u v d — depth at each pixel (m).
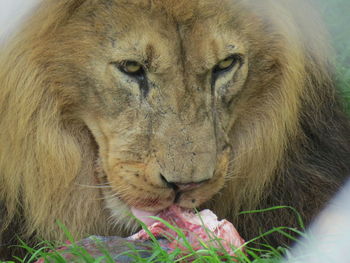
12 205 8.80
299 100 9.28
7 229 8.90
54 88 8.48
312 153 9.69
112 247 7.65
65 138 8.70
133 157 8.20
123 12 8.02
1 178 8.73
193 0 7.97
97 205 9.02
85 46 8.23
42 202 8.76
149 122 8.12
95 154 8.89
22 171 8.68
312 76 9.55
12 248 8.95
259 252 9.31
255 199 9.42
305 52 9.34
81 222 9.01
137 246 7.72
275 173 9.43
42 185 8.71
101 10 8.09
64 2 8.13
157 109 8.09
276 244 9.45
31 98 8.41
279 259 8.04
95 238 7.72
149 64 8.02
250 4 8.55
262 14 8.73
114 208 8.76
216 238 7.54
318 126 9.68
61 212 8.88
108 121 8.38
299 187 9.50
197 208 9.17
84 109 8.55
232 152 9.26
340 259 8.30
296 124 9.32
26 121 8.46
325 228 9.14
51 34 8.27
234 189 9.31
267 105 9.20
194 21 7.99
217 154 8.32
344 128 10.16
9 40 8.28
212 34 8.10
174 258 7.70
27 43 8.27
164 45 7.95
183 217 8.12
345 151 9.99
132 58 8.05
